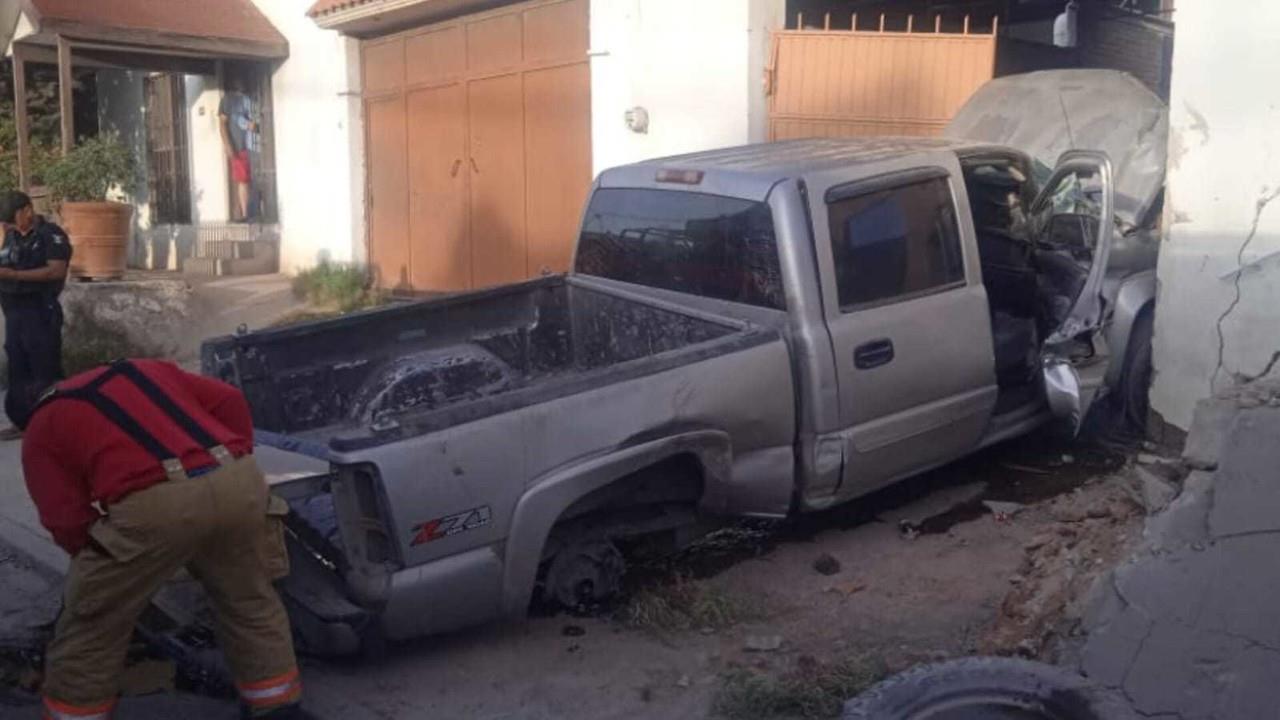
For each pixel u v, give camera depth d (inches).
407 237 522.6
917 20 495.8
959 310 239.9
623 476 199.8
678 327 241.0
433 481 180.9
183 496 161.0
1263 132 201.6
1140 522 199.8
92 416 161.5
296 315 499.8
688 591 216.5
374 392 241.9
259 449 205.2
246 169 598.9
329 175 552.1
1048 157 310.0
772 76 390.0
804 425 220.7
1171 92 219.5
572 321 269.0
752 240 226.7
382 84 525.3
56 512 162.2
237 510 165.3
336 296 523.5
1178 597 163.8
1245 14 203.2
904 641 195.5
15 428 342.0
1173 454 219.8
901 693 153.3
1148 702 157.3
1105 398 268.7
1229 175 207.6
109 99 703.7
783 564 229.6
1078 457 273.0
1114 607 169.3
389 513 178.1
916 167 238.8
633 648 199.9
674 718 177.9
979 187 276.7
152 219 682.8
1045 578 198.8
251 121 595.8
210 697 191.8
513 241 469.4
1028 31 525.0
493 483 186.2
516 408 188.1
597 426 195.5
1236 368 206.2
